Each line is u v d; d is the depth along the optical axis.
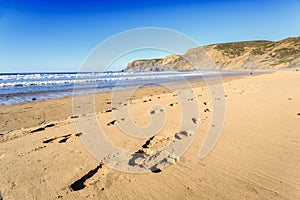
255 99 6.43
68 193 1.97
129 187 2.04
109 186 2.08
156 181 2.14
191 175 2.22
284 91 7.94
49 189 2.05
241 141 3.10
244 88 9.75
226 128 3.72
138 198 1.86
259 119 4.20
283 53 71.75
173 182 2.10
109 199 1.87
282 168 2.27
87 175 2.30
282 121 3.99
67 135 3.74
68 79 28.08
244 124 3.91
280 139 3.10
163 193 1.92
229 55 81.38
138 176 2.25
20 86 18.70
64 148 3.10
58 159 2.71
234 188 1.95
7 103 9.64
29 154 2.90
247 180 2.07
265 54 78.75
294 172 2.17
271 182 2.02
